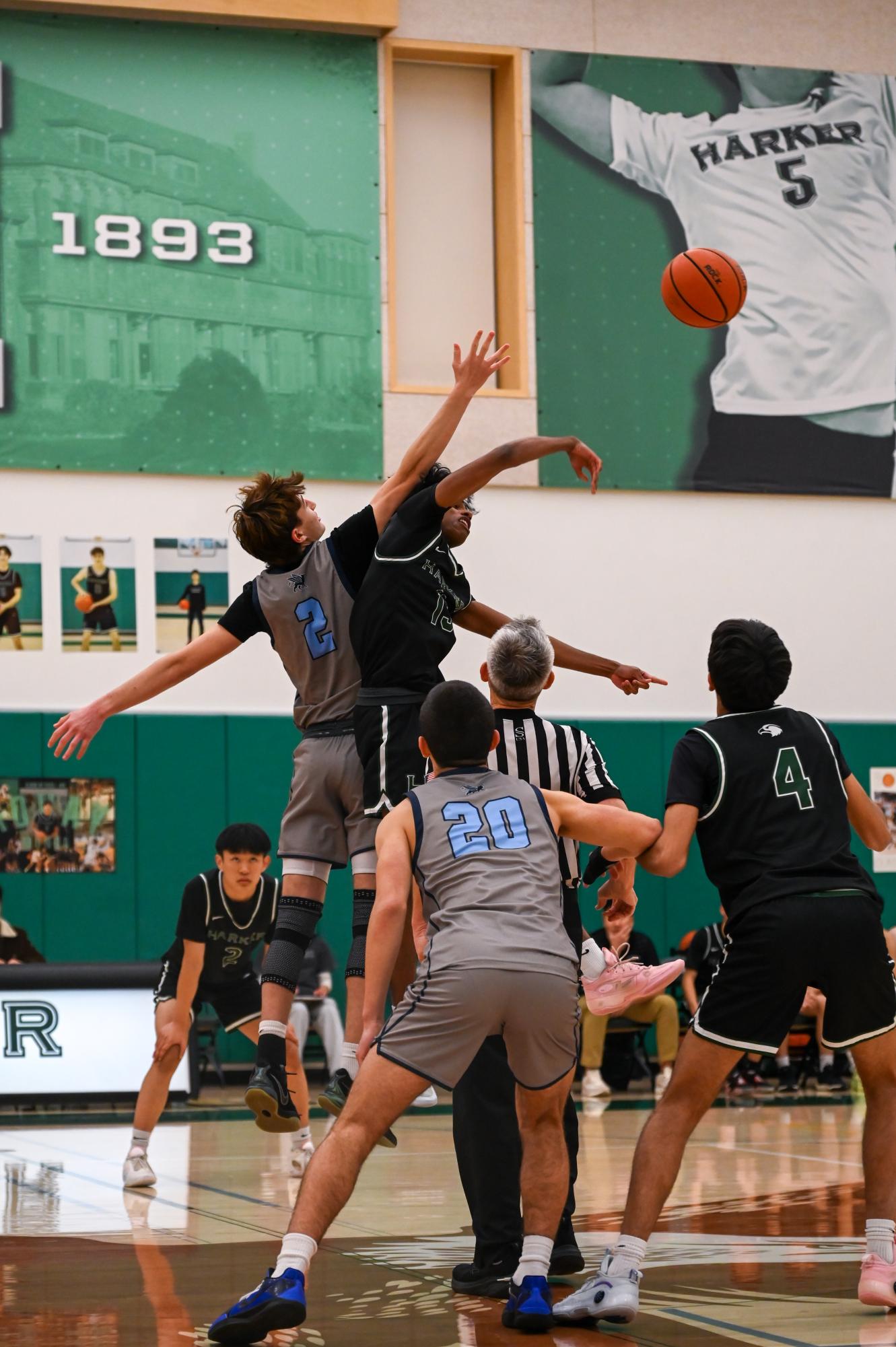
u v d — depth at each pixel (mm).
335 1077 5055
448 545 5129
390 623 4898
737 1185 6781
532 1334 3889
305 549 5156
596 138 15094
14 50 13914
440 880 3947
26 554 13750
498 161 15219
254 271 14312
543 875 3984
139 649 13906
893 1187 4180
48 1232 5680
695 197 15250
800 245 15438
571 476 14844
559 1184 4043
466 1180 4555
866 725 15242
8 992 11633
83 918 13617
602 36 15195
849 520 15469
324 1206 3682
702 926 14633
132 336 14039
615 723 14695
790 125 15516
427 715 4188
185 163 14234
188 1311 4188
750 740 4297
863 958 4109
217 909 7461
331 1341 3814
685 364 15133
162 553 14000
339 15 14383
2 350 13766
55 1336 3852
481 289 15172
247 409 14227
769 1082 13078
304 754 5215
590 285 14977
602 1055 12430
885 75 15789
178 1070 11703
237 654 14164
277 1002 5145
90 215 14008
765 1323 3959
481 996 3746
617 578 14898
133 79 14164
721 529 15172
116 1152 8664
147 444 14016
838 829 4266
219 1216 6078
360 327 14508
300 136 14492
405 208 15047
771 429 15258
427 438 5109
